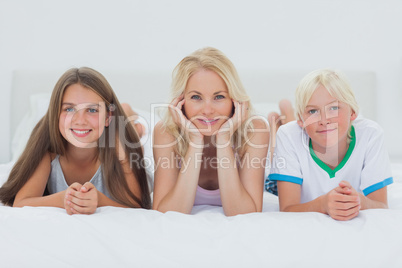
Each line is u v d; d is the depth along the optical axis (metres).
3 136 2.86
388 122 2.84
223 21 2.81
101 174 1.49
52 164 1.49
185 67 1.37
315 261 0.94
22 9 2.80
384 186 1.39
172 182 1.41
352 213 1.12
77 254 0.96
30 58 2.82
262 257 0.95
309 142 1.42
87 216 1.13
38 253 0.96
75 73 1.40
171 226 1.07
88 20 2.80
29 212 1.16
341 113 1.34
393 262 0.95
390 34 2.81
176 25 2.81
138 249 0.96
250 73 2.76
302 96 1.36
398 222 1.06
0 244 0.99
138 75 2.76
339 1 2.80
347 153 1.41
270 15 2.81
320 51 2.82
